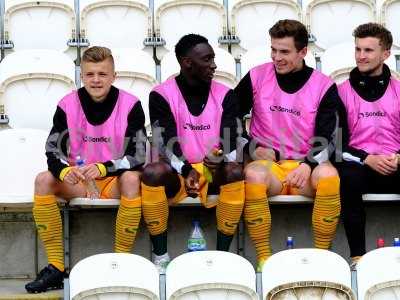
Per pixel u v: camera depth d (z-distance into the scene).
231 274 10.89
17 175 12.79
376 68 13.03
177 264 10.91
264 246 12.20
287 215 12.95
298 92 12.84
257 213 12.13
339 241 12.93
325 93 12.79
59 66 14.48
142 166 12.25
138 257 10.93
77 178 11.78
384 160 12.46
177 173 12.20
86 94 12.52
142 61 14.71
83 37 16.03
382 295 11.10
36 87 14.36
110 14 16.11
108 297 10.80
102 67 12.35
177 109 12.52
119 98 12.55
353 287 11.12
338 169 12.48
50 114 14.34
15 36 16.02
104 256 10.89
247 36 16.25
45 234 11.96
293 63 12.76
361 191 12.32
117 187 12.16
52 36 16.05
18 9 16.03
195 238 12.39
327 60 14.97
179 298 10.81
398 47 16.27
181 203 12.33
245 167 12.50
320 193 12.12
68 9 16.03
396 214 13.05
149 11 16.17
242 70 14.94
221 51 14.93
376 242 13.04
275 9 16.30
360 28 13.05
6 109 14.32
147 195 11.88
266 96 12.91
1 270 12.71
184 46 12.52
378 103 13.05
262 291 11.05
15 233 12.73
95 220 12.72
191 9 16.22
